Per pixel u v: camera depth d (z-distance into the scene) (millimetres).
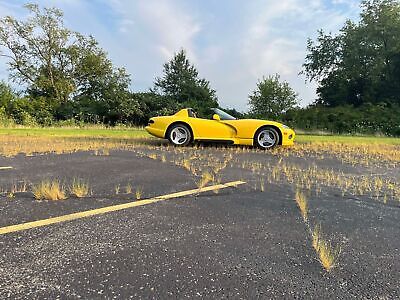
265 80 35781
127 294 1508
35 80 31156
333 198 3352
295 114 28047
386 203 3217
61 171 4340
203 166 5102
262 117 28312
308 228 2453
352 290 1609
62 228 2309
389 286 1658
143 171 4512
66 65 32844
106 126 23484
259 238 2232
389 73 30562
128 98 26094
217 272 1746
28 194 3141
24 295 1480
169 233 2277
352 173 4863
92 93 32688
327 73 36188
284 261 1900
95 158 5574
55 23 31094
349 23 33219
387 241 2252
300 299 1513
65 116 24828
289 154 7066
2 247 1979
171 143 8320
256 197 3301
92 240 2119
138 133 13086
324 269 1818
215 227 2420
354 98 33281
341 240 2246
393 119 23625
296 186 3846
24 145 7172
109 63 33500
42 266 1761
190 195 3305
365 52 31609
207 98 37875
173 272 1730
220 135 8195
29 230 2254
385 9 30562
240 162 5691
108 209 2771
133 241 2123
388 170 5246
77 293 1507
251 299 1498
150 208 2838
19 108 23453
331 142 10227
